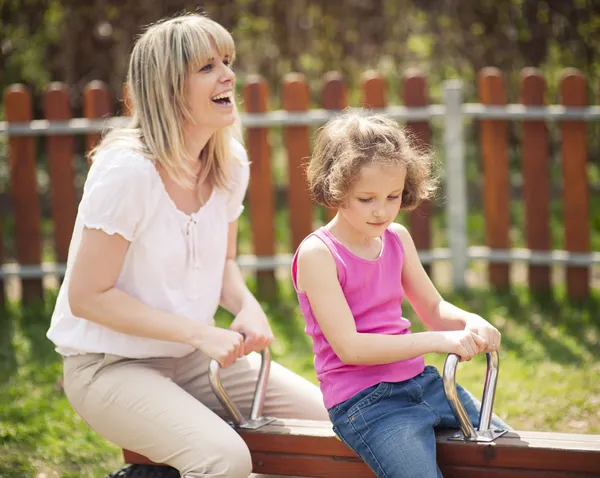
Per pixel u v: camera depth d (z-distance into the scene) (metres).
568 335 7.06
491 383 3.38
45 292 8.67
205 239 3.89
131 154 3.64
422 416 3.30
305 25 11.83
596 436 3.25
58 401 5.90
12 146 8.34
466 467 3.26
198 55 3.63
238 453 3.44
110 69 11.41
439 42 11.80
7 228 11.00
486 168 8.34
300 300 3.53
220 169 4.00
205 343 3.59
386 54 12.17
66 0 11.16
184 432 3.52
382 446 3.19
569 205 8.09
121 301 3.64
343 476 3.46
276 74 12.04
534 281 8.31
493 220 8.38
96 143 8.33
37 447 5.22
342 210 3.38
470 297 8.18
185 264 3.84
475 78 11.79
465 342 3.26
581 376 6.15
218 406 4.10
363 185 3.24
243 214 11.57
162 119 3.67
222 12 11.50
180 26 3.69
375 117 3.47
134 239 3.69
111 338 3.78
